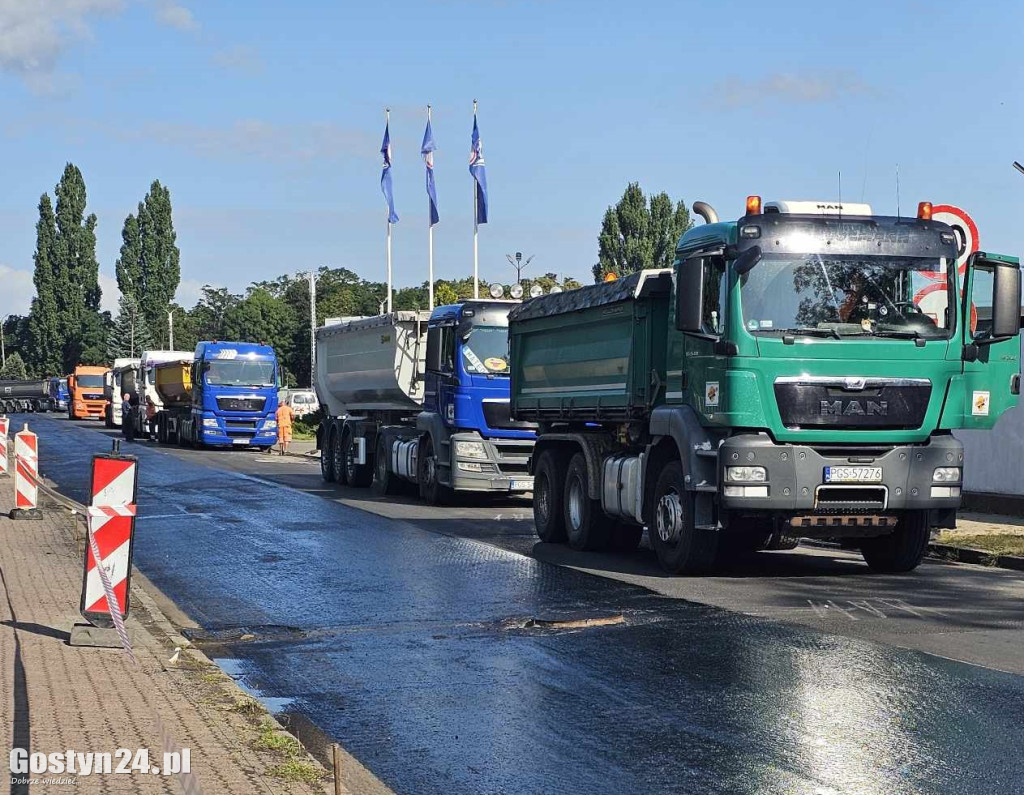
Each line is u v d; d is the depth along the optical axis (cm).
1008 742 684
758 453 1249
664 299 1435
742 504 1250
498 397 2205
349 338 2852
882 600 1180
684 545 1346
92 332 12544
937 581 1320
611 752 679
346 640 1016
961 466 1302
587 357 1619
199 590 1297
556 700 797
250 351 4638
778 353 1252
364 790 623
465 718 760
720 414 1267
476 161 4197
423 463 2341
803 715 746
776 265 1264
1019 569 1438
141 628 990
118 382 7381
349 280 13850
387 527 1895
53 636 952
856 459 1267
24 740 651
